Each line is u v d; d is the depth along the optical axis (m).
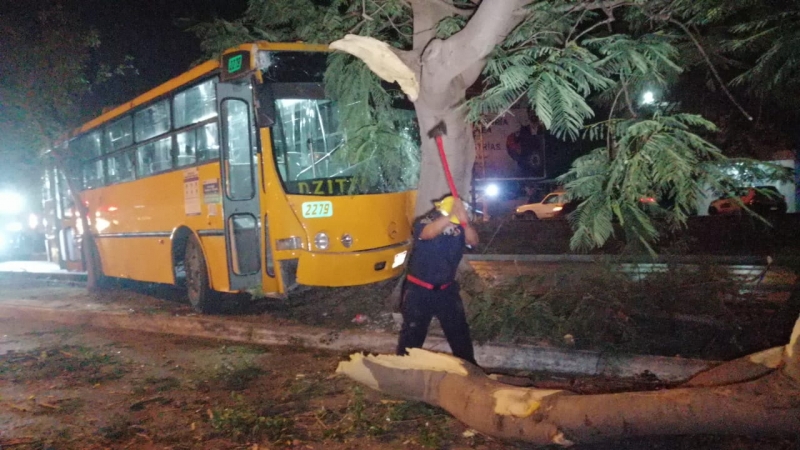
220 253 9.89
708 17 6.19
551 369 6.54
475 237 5.58
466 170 7.37
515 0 5.59
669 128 4.59
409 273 5.57
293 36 9.72
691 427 4.09
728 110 7.77
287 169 9.02
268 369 7.39
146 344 9.11
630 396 4.29
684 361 5.99
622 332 6.73
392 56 6.62
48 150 15.15
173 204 11.18
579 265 8.12
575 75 5.11
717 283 7.06
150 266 12.16
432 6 7.00
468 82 6.80
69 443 5.51
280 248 8.91
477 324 7.04
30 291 15.02
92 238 14.78
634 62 5.23
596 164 5.08
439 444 5.00
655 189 4.58
